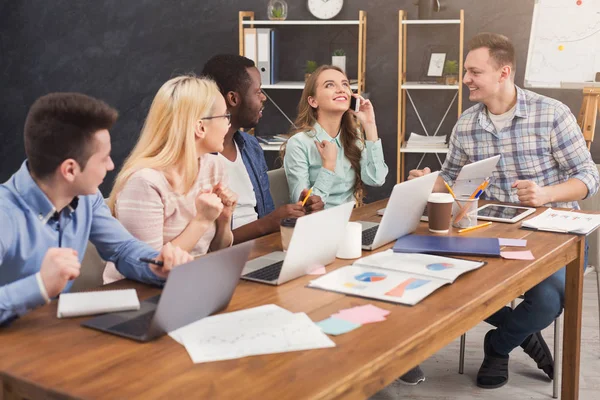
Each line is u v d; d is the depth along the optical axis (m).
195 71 5.47
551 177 3.05
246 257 1.61
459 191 2.55
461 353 2.94
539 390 2.80
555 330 2.71
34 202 1.66
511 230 2.43
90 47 5.56
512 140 3.04
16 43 5.64
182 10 5.39
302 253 1.83
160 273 1.73
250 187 2.86
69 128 1.59
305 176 3.02
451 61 4.88
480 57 2.98
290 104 5.38
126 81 5.56
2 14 5.61
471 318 1.72
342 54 5.04
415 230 2.42
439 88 4.79
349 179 3.13
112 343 1.41
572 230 2.38
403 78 5.05
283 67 5.32
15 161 5.82
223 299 1.59
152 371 1.28
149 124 2.15
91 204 1.87
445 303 1.65
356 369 1.29
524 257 2.06
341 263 1.99
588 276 4.30
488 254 2.07
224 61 2.86
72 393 1.20
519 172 3.07
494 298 1.83
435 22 4.72
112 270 2.06
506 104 3.03
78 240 1.81
